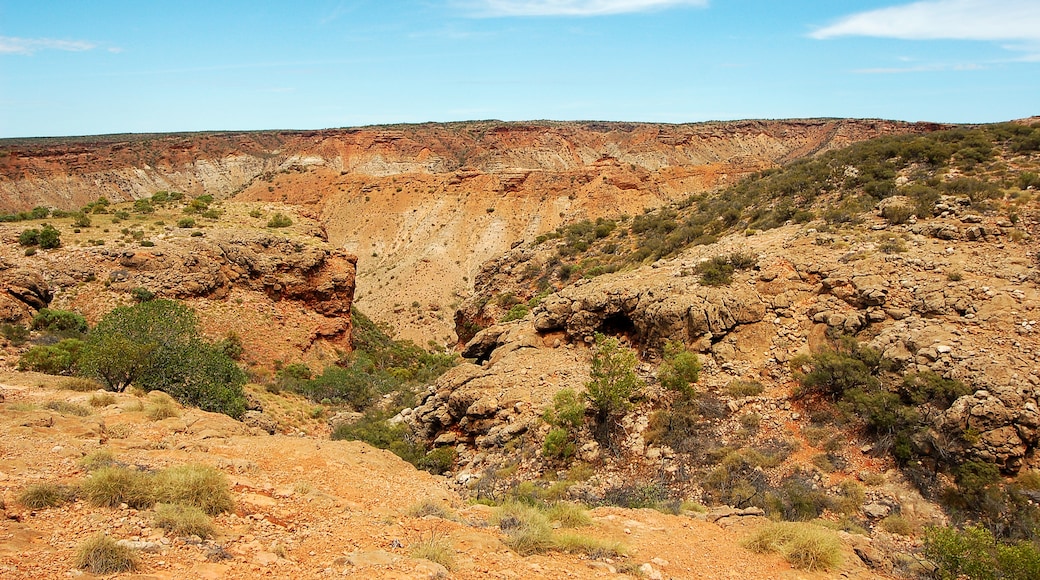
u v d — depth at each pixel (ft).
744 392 69.62
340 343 168.66
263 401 107.34
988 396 54.54
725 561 33.94
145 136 617.21
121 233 154.20
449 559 28.04
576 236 197.67
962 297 68.13
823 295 78.38
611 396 69.41
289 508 34.27
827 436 61.41
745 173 406.62
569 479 62.75
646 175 400.06
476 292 205.36
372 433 88.74
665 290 84.69
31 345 104.53
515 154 653.30
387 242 401.70
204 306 142.41
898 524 49.60
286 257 163.63
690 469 61.21
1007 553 34.47
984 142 111.04
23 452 36.86
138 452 41.32
